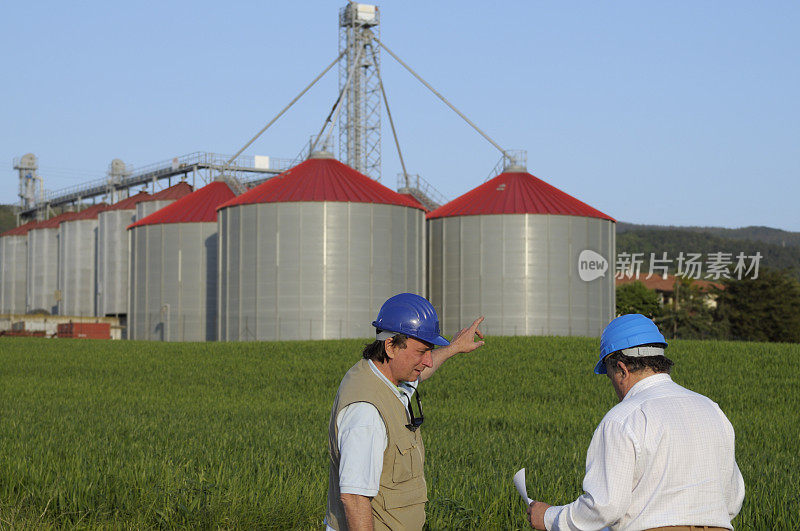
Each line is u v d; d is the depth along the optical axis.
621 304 103.25
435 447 13.00
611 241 68.31
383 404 4.30
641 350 4.14
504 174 70.69
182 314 70.81
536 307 64.44
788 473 11.09
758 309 94.19
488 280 65.38
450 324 66.94
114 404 23.92
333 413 4.39
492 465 10.98
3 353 45.31
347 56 87.81
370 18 88.00
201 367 37.94
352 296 60.00
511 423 18.92
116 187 108.06
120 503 8.52
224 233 63.84
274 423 17.78
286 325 59.88
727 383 29.34
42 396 26.91
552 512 4.15
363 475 4.14
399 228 62.19
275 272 60.38
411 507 4.35
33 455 10.89
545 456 12.36
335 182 62.12
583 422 19.30
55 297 95.50
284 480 9.46
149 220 72.88
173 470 9.64
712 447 3.93
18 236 118.50
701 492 3.86
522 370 33.22
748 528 7.29
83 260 99.31
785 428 18.75
